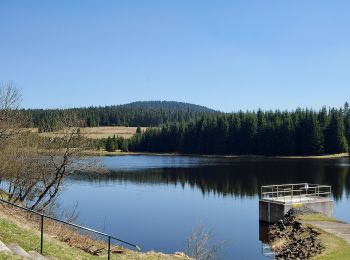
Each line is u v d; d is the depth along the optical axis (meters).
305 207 40.81
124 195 63.16
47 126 35.19
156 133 182.25
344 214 46.66
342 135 133.12
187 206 54.03
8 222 18.19
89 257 17.91
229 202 56.94
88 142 33.91
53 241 18.36
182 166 106.81
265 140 140.50
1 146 32.53
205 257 26.52
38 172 33.06
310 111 135.25
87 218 45.59
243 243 35.44
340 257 24.72
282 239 34.56
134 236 38.22
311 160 117.44
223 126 152.50
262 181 75.19
